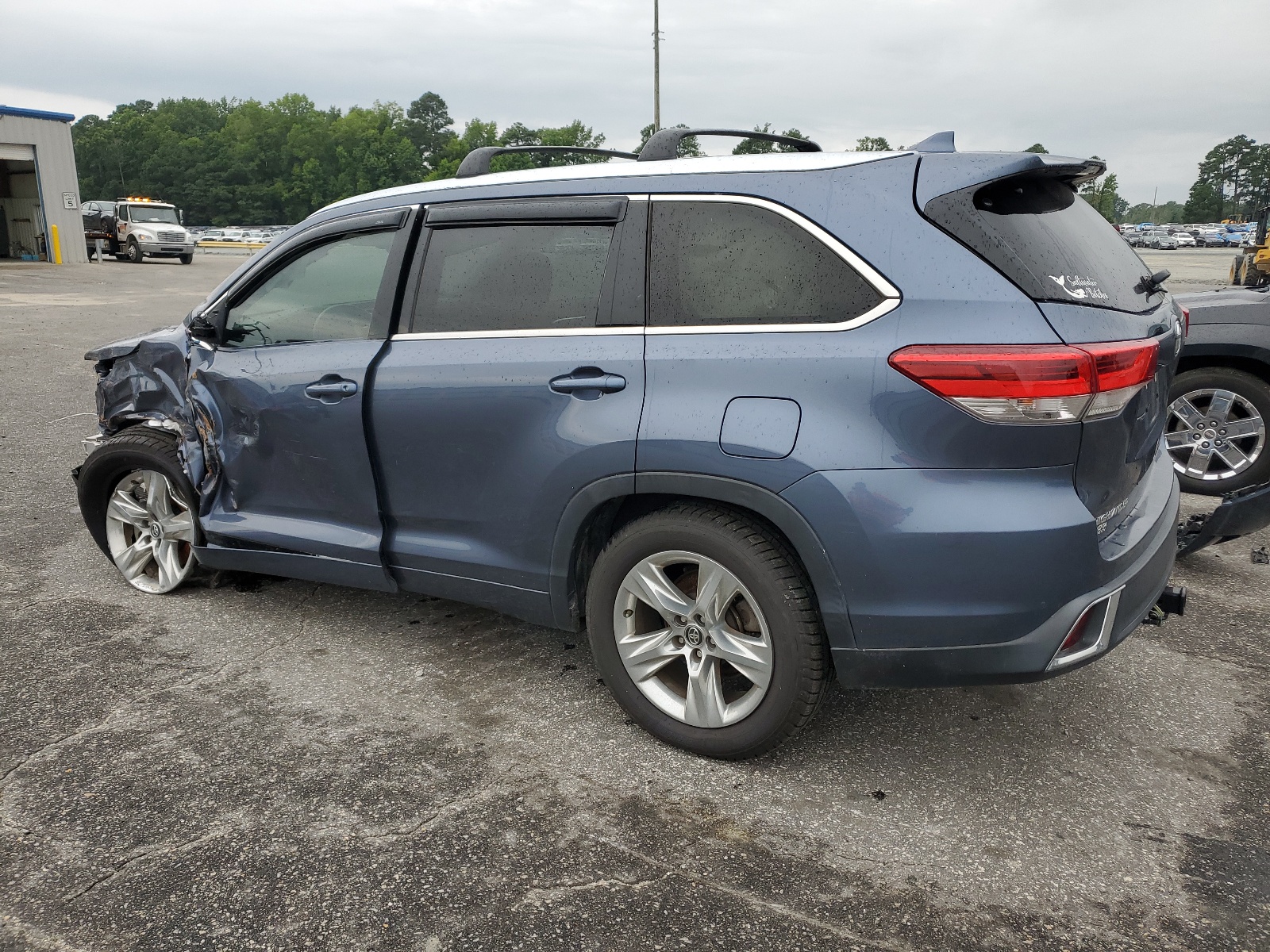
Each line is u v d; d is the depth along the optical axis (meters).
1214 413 4.91
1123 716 3.08
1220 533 3.90
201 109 169.12
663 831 2.49
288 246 3.52
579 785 2.70
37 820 2.53
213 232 72.75
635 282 2.73
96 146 151.75
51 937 2.11
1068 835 2.47
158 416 3.96
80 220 30.78
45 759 2.82
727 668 3.18
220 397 3.65
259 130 143.38
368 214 3.34
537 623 3.08
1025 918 2.17
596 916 2.17
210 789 2.67
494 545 3.06
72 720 3.05
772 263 2.54
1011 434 2.27
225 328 3.68
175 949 2.08
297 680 3.35
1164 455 3.20
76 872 2.33
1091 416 2.30
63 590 4.16
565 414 2.78
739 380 2.51
